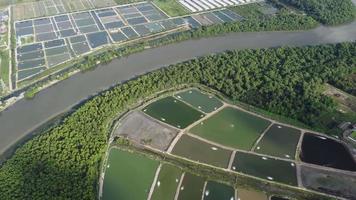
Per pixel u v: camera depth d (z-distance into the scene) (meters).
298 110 166.88
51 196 130.25
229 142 155.62
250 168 144.75
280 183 139.12
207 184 139.38
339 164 145.38
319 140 154.88
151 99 177.75
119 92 178.25
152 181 141.12
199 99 177.50
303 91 175.88
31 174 138.25
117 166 147.00
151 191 137.62
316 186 138.00
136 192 137.38
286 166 145.12
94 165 144.00
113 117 168.75
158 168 145.88
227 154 150.50
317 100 170.50
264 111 169.12
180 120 166.50
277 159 148.00
